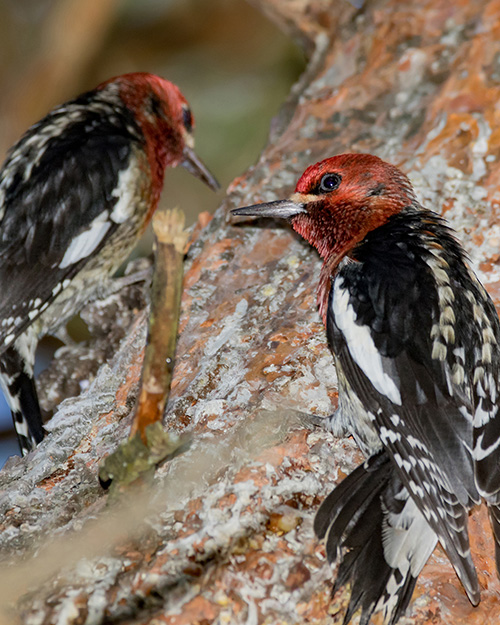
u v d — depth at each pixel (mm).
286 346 8508
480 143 10188
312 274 9430
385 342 7246
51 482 7922
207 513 6871
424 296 7348
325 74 12758
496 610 6844
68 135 10984
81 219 10484
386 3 13039
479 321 7344
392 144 10844
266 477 7051
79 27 14250
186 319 9211
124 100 11758
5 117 14586
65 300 10656
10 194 10562
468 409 6914
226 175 14164
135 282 11008
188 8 14609
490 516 6793
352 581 6699
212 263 9828
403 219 8539
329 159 8914
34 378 10266
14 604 6602
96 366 10477
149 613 6453
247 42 14758
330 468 7305
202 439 7543
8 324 10062
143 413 6684
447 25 12266
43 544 7129
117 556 6754
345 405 7617
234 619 6449
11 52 14625
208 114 14367
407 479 6805
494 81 10969
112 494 7070
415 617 6727
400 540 6727
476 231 9398
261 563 6637
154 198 11469
